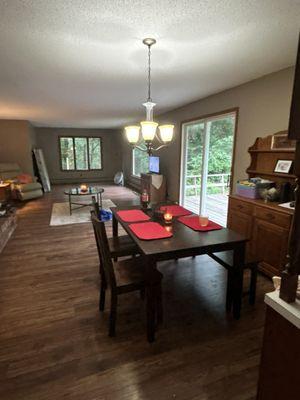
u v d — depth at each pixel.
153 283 1.71
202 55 2.36
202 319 2.02
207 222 2.17
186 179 5.24
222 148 4.62
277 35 1.96
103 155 10.20
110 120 7.25
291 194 2.62
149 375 1.52
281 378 0.93
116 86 3.48
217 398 1.38
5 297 2.31
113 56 2.39
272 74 2.88
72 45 2.14
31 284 2.53
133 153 8.70
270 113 2.95
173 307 2.17
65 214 5.16
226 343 1.77
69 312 2.11
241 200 2.90
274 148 2.82
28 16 1.68
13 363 1.60
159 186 5.79
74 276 2.69
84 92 3.83
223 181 5.45
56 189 8.34
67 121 7.46
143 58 2.44
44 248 3.44
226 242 1.83
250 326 1.94
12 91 3.75
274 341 0.94
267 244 2.57
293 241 0.84
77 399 1.38
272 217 2.48
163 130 2.23
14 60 2.48
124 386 1.45
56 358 1.64
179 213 2.55
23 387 1.44
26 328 1.91
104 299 2.12
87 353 1.68
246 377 1.51
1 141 6.90
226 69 2.78
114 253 2.23
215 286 2.50
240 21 1.75
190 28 1.85
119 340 1.80
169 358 1.64
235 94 3.48
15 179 6.50
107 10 1.61
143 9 1.60
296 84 0.74
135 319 2.02
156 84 3.38
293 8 1.60
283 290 0.89
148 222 2.25
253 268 2.10
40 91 3.76
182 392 1.42
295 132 0.76
